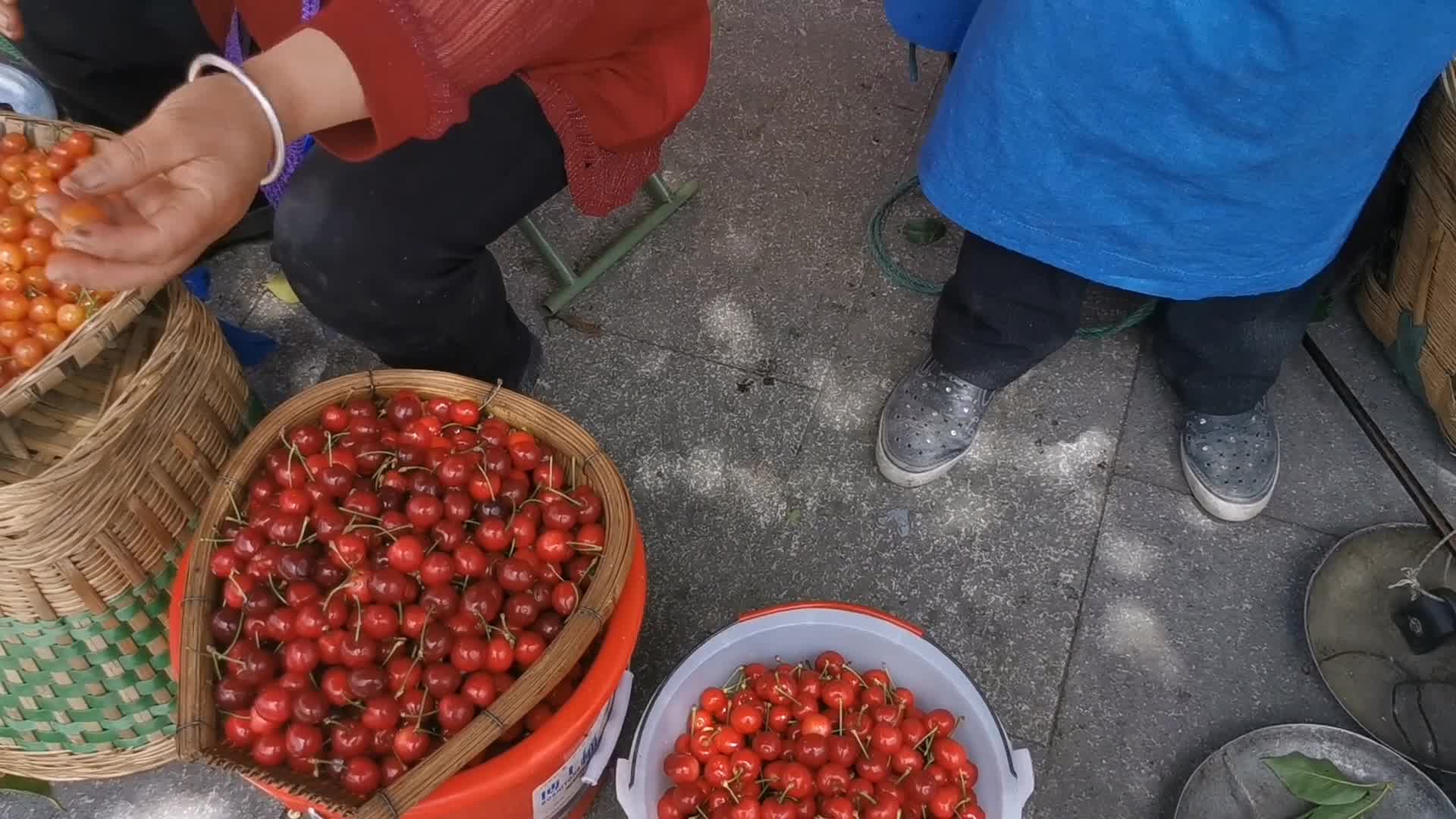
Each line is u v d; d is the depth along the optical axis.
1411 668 1.49
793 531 1.65
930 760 1.29
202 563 1.14
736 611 1.58
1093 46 1.11
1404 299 1.69
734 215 2.02
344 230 1.19
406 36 0.78
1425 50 1.05
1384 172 1.59
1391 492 1.70
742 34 2.31
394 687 1.11
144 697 1.29
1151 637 1.56
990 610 1.58
